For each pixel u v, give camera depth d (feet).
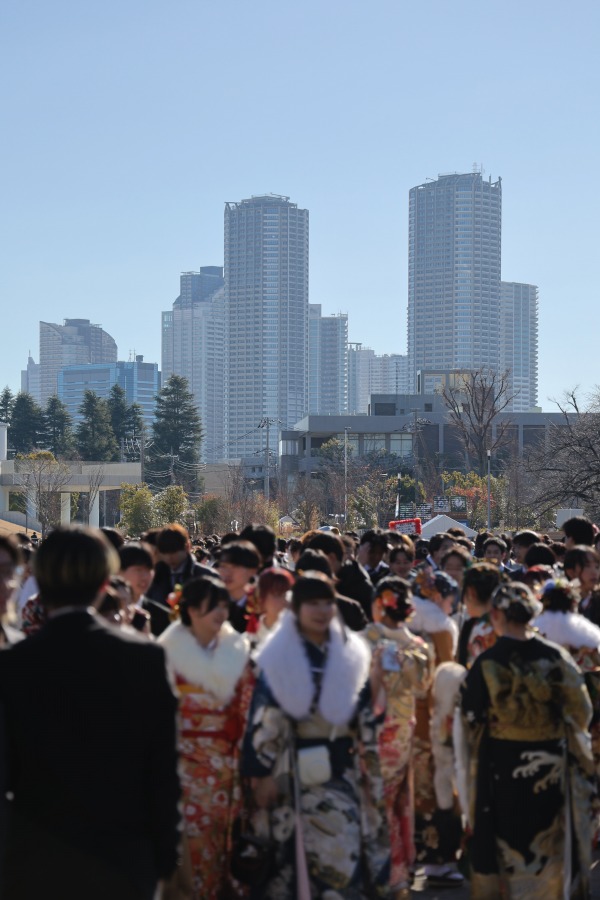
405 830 22.49
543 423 366.02
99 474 278.46
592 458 150.71
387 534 38.04
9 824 13.14
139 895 13.14
